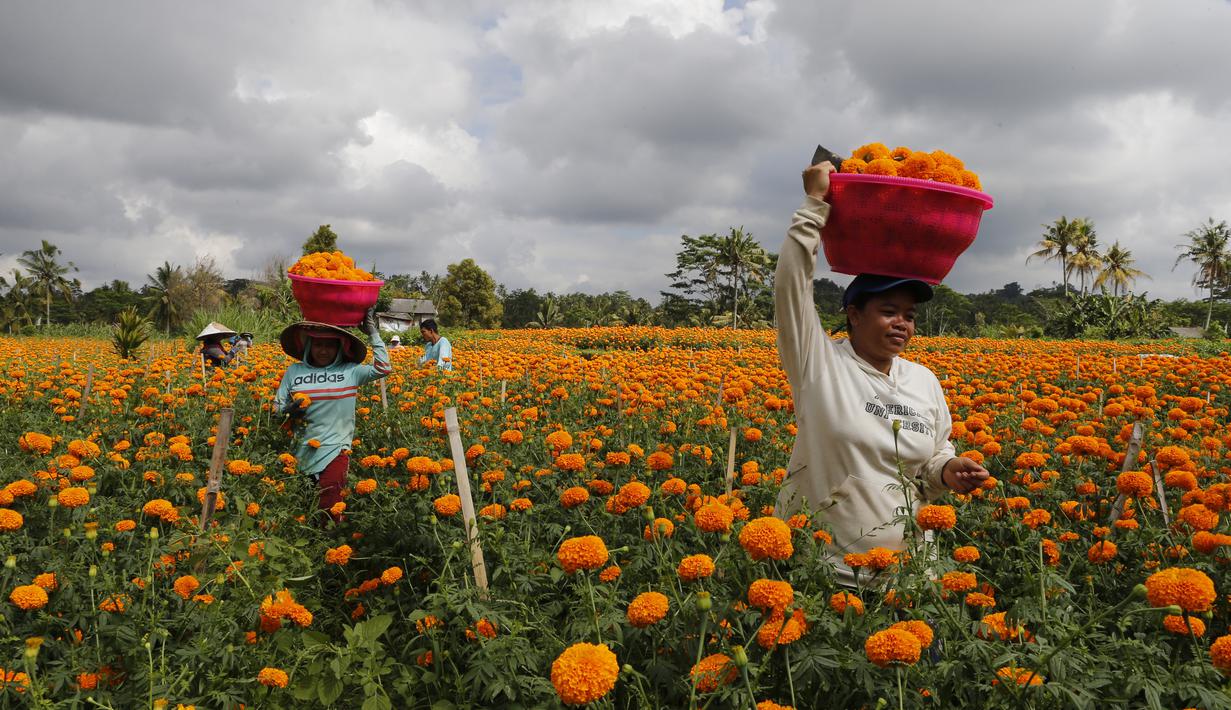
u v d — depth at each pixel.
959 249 2.43
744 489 3.18
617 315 78.88
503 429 5.52
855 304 2.54
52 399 7.27
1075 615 2.16
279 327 25.19
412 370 9.09
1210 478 3.98
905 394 2.50
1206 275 65.88
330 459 5.05
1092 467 4.04
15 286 80.31
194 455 5.40
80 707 2.23
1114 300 50.50
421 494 3.58
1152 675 1.79
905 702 1.75
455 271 79.88
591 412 6.65
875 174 2.34
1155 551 2.76
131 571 2.91
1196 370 9.71
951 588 2.12
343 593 3.40
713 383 7.02
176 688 2.23
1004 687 1.73
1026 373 10.18
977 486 2.45
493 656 2.04
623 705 2.03
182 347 15.80
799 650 1.79
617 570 2.20
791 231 2.42
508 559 2.59
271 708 2.15
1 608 2.48
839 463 2.44
